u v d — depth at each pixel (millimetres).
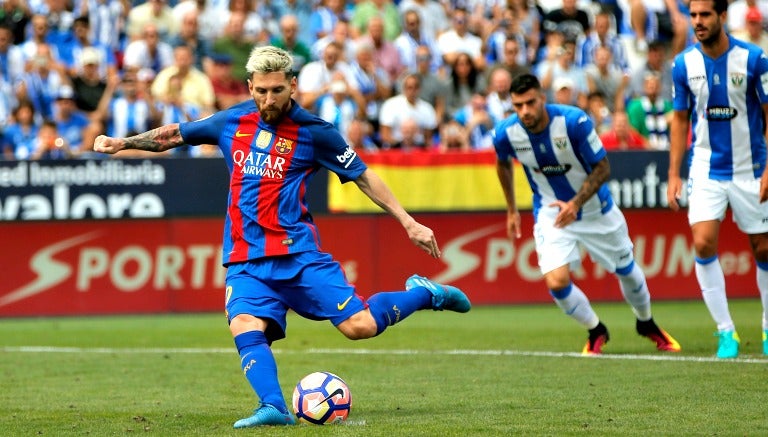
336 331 36375
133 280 42688
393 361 28156
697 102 26281
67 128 47469
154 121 47875
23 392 23641
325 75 50125
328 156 18359
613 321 37719
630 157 43844
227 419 19406
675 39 53500
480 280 44344
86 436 17875
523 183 44375
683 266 44594
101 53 53250
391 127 48875
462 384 23672
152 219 42688
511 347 30766
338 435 16812
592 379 23734
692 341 30891
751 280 45062
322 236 43344
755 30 51938
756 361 25688
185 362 28797
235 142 18422
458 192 44156
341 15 56750
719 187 26422
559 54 52188
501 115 49594
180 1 59062
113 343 33625
